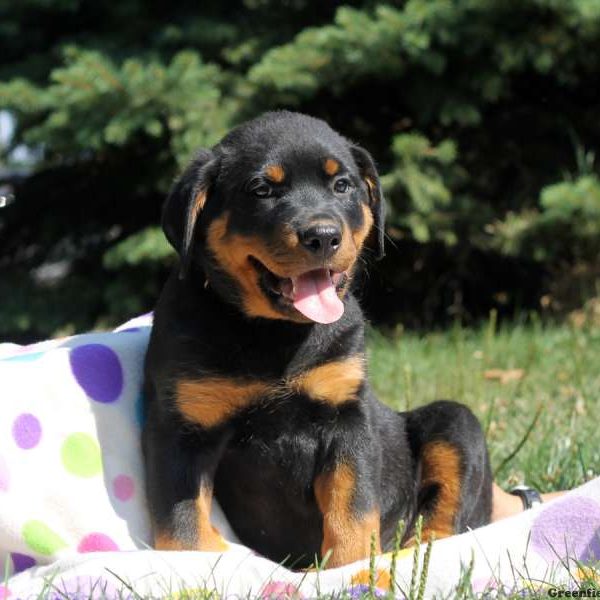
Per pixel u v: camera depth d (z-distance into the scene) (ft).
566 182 27.14
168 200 13.75
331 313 13.08
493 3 25.81
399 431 15.19
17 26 29.73
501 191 30.48
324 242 12.93
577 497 12.61
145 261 28.04
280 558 14.30
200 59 27.86
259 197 13.43
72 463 13.21
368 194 14.87
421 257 30.27
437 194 27.02
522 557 11.90
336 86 27.14
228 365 13.15
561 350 26.66
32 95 26.25
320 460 13.64
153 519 13.01
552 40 26.58
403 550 11.95
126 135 25.81
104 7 29.96
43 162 31.78
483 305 32.63
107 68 25.39
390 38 25.95
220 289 13.46
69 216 31.53
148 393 13.73
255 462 13.62
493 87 27.02
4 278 31.14
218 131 26.32
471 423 14.99
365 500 13.37
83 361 13.98
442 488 14.69
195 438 13.19
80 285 30.58
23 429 13.04
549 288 31.37
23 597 10.93
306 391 13.41
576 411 20.34
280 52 26.45
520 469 17.66
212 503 14.01
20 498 12.68
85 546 12.83
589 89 30.07
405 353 26.94
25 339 31.53
